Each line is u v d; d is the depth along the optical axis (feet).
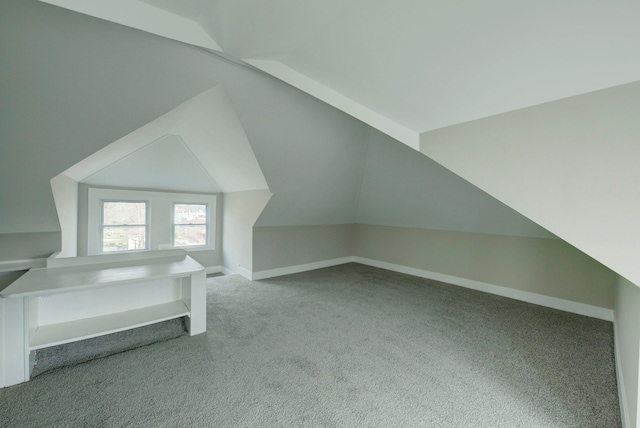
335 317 9.95
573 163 3.85
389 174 13.89
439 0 3.26
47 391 5.80
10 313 5.89
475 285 13.51
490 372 6.83
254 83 8.36
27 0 5.01
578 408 5.65
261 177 12.25
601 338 8.61
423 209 14.33
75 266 7.88
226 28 5.15
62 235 10.17
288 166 11.99
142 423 5.07
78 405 5.44
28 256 9.61
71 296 7.41
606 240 3.66
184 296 8.99
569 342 8.34
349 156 13.37
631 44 2.87
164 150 12.92
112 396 5.73
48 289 6.03
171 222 15.84
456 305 11.32
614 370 6.96
